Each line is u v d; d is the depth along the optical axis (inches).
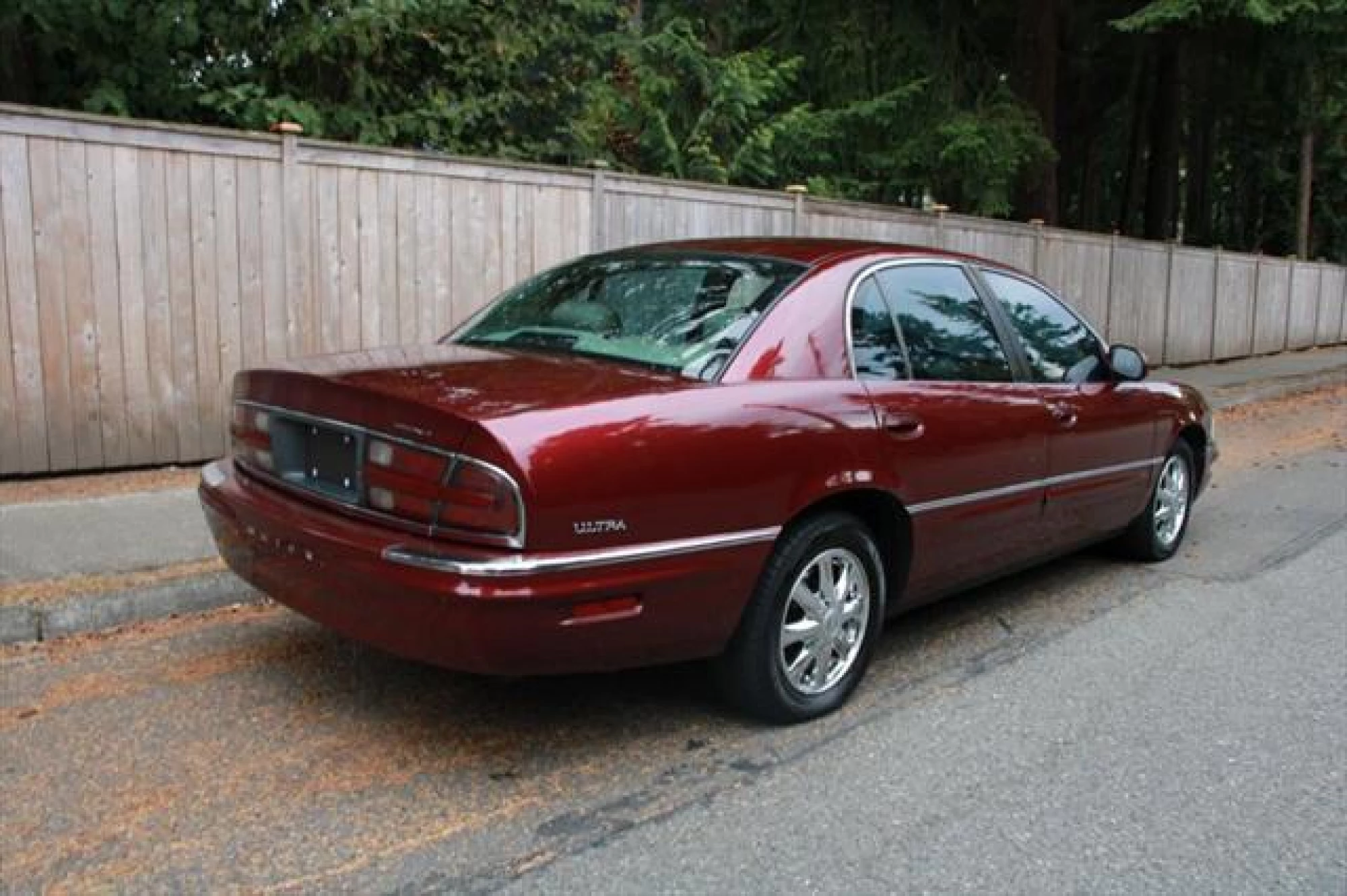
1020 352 203.5
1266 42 639.8
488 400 134.6
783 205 388.5
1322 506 315.0
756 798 139.1
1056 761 151.5
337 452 144.0
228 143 268.1
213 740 150.4
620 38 468.8
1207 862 127.0
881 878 122.1
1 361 247.0
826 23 620.7
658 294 172.4
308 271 283.7
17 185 243.3
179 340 268.7
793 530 154.3
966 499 181.0
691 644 144.9
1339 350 822.5
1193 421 253.3
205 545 216.5
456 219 306.2
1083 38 746.8
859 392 164.1
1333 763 152.3
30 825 127.8
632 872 121.9
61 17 301.9
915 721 163.5
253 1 323.6
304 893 116.3
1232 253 696.4
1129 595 227.6
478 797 137.4
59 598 187.3
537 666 132.6
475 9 358.6
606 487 132.0
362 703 163.6
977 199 610.9
